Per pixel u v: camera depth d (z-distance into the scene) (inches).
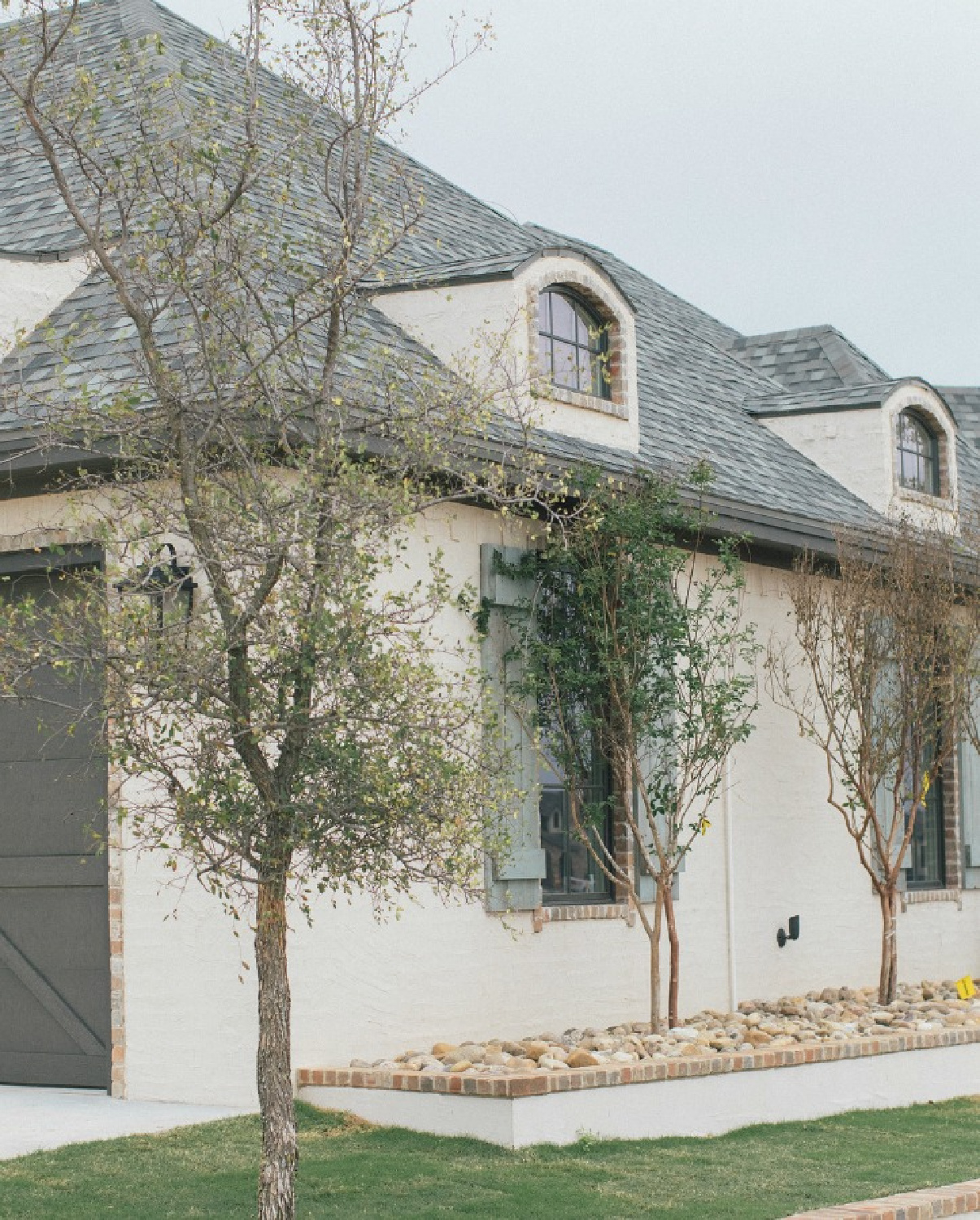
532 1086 370.0
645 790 474.0
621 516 460.4
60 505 416.5
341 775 284.2
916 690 546.9
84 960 422.6
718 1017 515.8
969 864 673.0
